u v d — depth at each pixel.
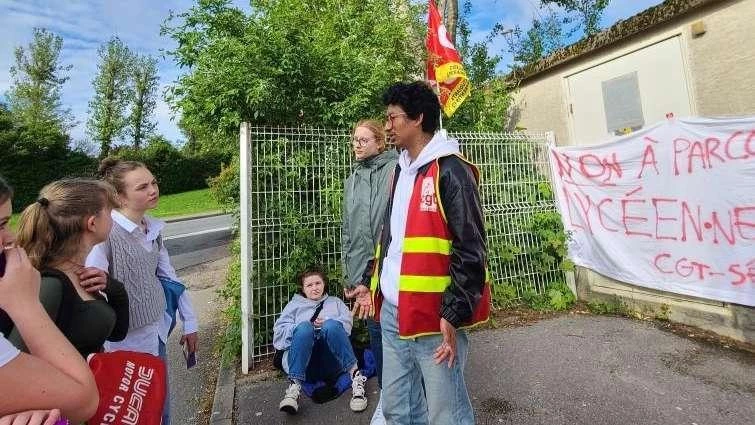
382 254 2.29
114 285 1.86
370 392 3.41
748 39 3.81
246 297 3.91
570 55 5.39
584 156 5.06
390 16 7.29
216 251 10.45
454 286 1.77
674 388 3.17
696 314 4.19
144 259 2.22
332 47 5.21
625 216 4.68
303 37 4.75
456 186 1.81
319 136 4.43
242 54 4.49
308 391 3.35
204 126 5.24
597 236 4.99
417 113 2.04
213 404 3.32
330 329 3.40
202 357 4.36
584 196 5.12
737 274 3.77
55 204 1.59
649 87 4.65
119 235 2.12
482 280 1.77
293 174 4.21
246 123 4.05
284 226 4.18
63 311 1.48
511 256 5.10
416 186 1.98
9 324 1.26
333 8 7.22
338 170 4.45
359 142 3.03
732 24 3.91
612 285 4.99
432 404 1.92
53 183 1.70
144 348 2.19
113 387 1.46
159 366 1.64
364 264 2.96
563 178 5.37
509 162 5.38
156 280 2.31
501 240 5.21
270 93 4.43
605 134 5.14
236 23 5.33
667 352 3.75
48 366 1.08
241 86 4.45
